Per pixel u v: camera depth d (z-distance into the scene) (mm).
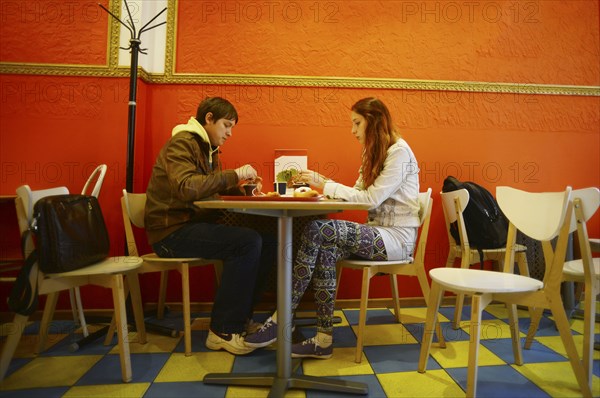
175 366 1578
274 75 2469
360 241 1645
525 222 1452
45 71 2225
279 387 1338
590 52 2648
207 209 1933
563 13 2631
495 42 2588
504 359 1643
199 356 1682
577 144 2631
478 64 2576
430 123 2541
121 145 2254
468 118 2564
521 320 2184
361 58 2518
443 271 1503
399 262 1715
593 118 2645
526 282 1325
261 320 2209
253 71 2469
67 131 2236
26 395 1326
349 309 2443
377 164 1742
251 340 1665
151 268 1750
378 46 2525
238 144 2451
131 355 1687
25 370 1528
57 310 2188
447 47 2559
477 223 2141
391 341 1878
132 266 1545
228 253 1696
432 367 1580
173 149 1748
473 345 1241
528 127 2600
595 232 2609
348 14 2518
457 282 1315
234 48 2467
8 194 2201
